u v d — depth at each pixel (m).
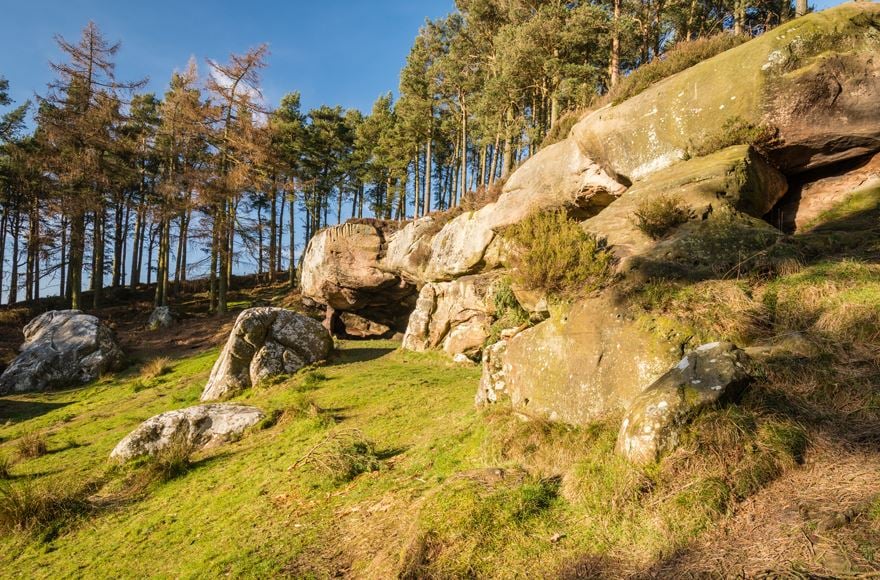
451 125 37.75
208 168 30.12
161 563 5.42
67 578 5.54
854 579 2.38
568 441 4.95
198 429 10.11
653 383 4.40
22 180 33.31
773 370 4.29
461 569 3.55
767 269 5.98
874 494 2.87
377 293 23.41
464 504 4.09
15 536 6.77
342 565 4.36
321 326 17.05
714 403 3.81
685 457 3.59
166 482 8.17
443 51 35.59
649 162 10.10
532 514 3.91
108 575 5.42
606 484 3.83
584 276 6.05
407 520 4.59
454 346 15.98
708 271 5.97
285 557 4.76
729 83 8.91
